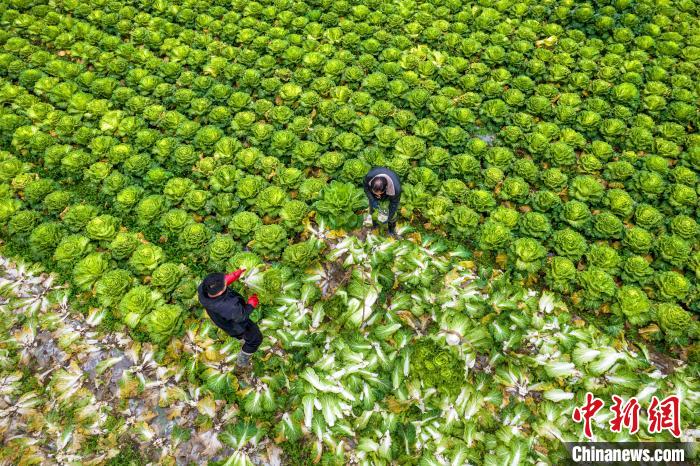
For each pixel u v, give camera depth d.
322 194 7.87
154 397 6.05
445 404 5.82
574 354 6.14
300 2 11.91
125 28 11.35
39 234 7.37
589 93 9.72
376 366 6.10
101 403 6.04
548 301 6.68
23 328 6.67
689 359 6.21
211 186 8.13
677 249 6.91
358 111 9.52
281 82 10.20
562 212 7.64
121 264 7.32
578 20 11.01
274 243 7.25
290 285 6.91
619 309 6.50
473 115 9.31
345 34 11.19
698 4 11.42
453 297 6.77
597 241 7.46
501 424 5.72
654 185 7.73
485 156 8.52
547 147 8.51
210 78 10.01
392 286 7.03
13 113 9.52
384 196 6.37
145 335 6.58
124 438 5.78
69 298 7.02
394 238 7.59
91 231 7.41
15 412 5.97
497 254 7.37
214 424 5.82
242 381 6.17
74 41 11.17
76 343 6.52
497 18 11.23
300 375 6.02
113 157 8.60
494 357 6.23
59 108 9.82
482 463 5.38
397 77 10.12
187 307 6.68
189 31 11.15
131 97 9.80
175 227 7.49
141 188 8.21
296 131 9.02
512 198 7.89
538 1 11.66
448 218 7.60
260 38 10.83
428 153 8.59
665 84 9.70
